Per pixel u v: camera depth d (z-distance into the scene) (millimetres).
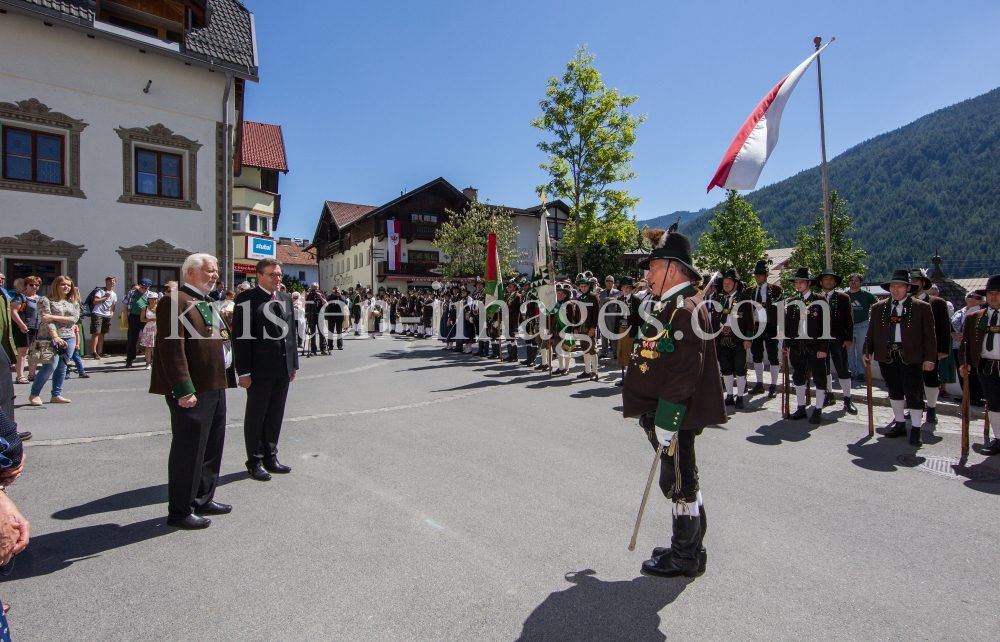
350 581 2992
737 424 6770
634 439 5957
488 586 2943
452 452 5453
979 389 7617
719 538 3582
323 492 4363
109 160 14914
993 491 4438
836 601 2834
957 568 3191
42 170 14172
